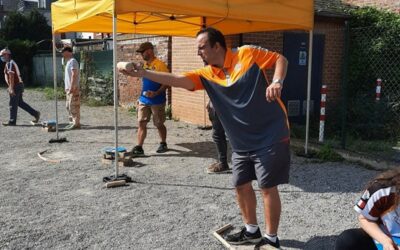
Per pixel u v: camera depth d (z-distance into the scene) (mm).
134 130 10898
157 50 12938
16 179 6484
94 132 10633
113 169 7016
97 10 6188
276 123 3670
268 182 3689
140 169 7012
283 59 3643
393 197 2695
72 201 5480
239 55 3684
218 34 3676
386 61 10977
